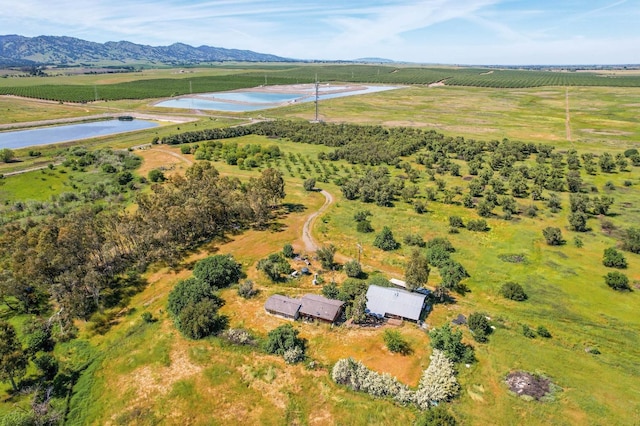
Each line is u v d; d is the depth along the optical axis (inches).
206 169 4768.7
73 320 2509.8
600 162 5565.9
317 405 1859.0
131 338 2345.0
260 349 2202.3
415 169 5743.1
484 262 3154.5
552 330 2374.5
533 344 2240.4
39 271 2591.0
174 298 2517.2
